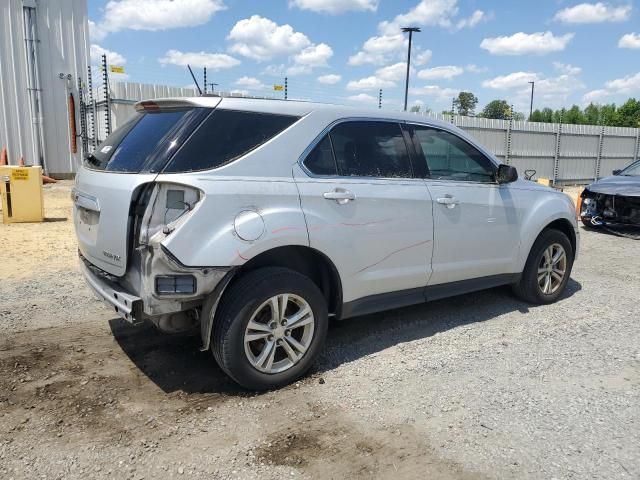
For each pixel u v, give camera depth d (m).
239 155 3.54
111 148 3.89
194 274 3.26
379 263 4.18
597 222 10.30
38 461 2.85
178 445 3.02
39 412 3.34
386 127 4.40
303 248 3.80
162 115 3.76
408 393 3.67
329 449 3.00
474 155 5.00
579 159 24.42
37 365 4.01
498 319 5.21
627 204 9.85
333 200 3.86
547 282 5.69
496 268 5.13
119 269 3.48
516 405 3.52
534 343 4.61
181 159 3.35
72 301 5.49
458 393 3.68
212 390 3.69
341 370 4.03
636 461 2.92
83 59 18.45
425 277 4.53
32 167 9.91
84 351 4.28
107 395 3.58
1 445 2.98
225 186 3.38
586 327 5.02
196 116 3.53
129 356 4.21
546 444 3.07
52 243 8.28
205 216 3.28
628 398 3.63
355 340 4.63
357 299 4.13
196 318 3.57
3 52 17.16
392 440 3.10
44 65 17.86
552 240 5.61
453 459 2.93
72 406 3.43
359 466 2.85
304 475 2.77
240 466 2.84
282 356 3.88
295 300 3.74
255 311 3.52
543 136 22.98
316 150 3.89
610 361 4.24
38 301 5.47
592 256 8.35
